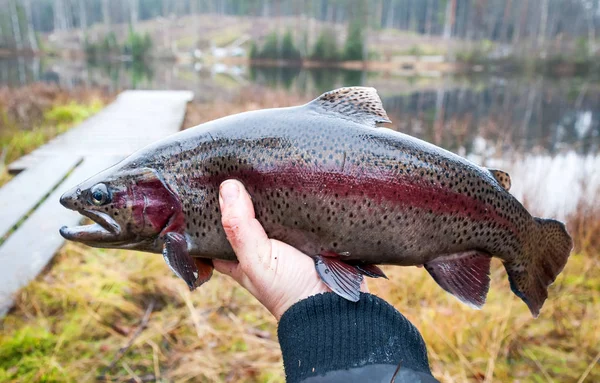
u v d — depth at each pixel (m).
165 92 3.47
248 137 0.38
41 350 0.65
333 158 0.37
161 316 0.75
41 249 0.88
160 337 0.70
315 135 0.37
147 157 0.39
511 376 0.67
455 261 0.40
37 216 1.03
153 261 0.88
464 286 0.40
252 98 3.35
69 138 1.80
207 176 0.38
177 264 0.37
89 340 0.69
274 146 0.37
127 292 0.80
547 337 0.76
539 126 2.96
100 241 0.39
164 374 0.64
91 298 0.76
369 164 0.37
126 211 0.38
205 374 0.64
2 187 1.20
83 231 0.39
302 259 0.37
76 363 0.64
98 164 1.43
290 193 0.37
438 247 0.39
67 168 1.37
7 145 1.80
